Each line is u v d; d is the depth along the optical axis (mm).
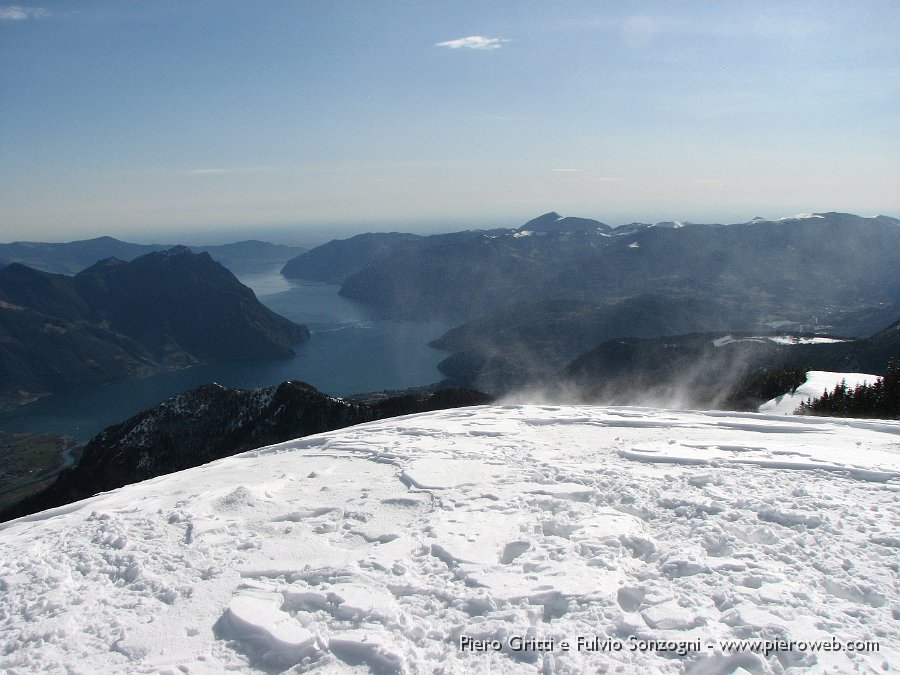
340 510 9859
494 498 9922
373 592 6816
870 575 6797
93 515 10523
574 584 6727
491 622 6102
